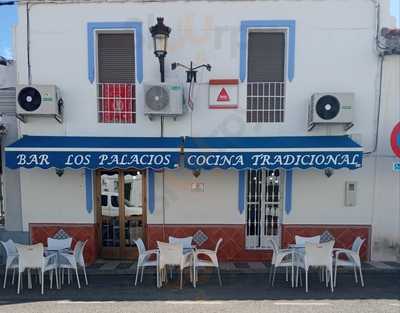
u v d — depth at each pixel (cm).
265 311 604
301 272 818
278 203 913
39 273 775
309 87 877
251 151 786
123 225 928
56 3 870
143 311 606
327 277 746
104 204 930
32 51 879
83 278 790
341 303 640
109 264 890
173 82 862
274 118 890
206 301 651
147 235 905
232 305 631
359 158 775
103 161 789
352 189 887
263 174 909
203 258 898
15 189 903
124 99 891
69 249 787
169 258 715
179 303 642
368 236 897
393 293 693
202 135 884
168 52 873
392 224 895
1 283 764
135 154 790
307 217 898
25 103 842
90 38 874
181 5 866
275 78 895
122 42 896
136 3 866
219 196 896
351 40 868
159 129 885
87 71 880
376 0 859
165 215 901
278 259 732
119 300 659
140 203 922
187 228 901
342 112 832
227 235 900
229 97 876
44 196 902
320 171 889
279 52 893
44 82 883
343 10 863
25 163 789
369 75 872
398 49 858
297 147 789
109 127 888
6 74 899
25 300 662
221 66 874
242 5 863
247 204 912
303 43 869
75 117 885
